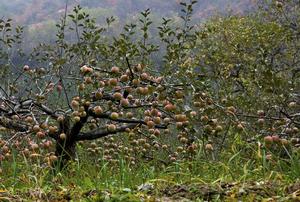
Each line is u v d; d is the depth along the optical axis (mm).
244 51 12266
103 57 8773
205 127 6734
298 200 3859
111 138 8859
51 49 10242
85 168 6523
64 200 4285
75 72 9227
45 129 7273
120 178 5125
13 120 7688
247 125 7320
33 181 5195
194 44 8039
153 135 7805
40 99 7898
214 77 7848
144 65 7316
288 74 11117
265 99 7984
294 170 4953
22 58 10398
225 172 5480
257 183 4480
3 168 6527
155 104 7375
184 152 7215
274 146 6414
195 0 7934
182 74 7191
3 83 9656
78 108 7477
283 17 14148
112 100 7602
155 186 4555
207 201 4051
